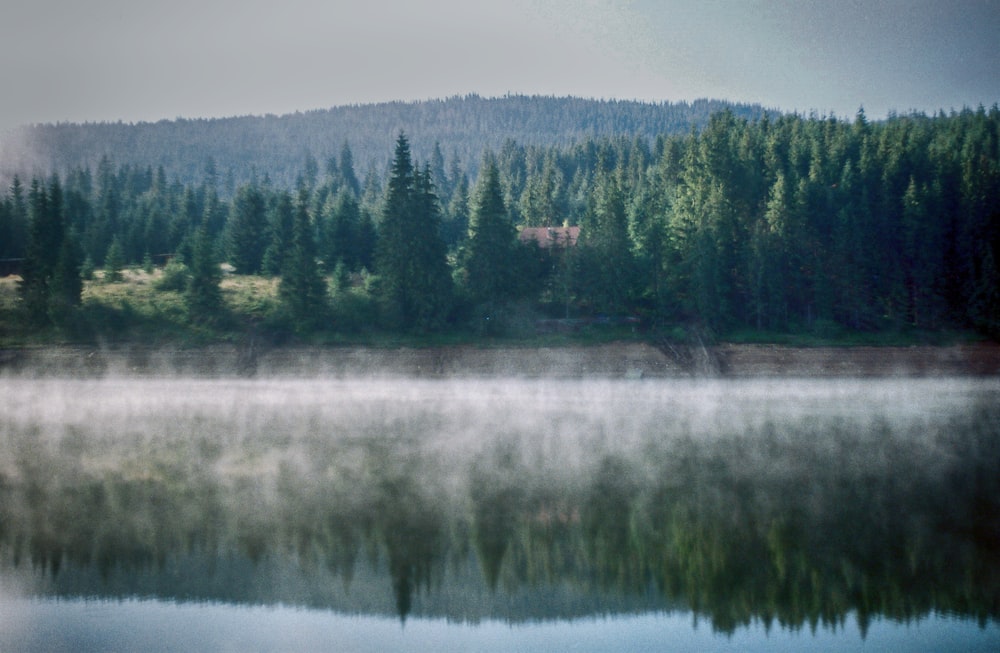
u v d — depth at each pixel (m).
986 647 22.41
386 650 22.56
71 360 93.19
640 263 105.56
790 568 28.03
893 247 113.00
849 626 23.75
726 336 101.00
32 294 101.69
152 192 194.62
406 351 94.75
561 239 116.38
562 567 28.20
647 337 99.06
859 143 139.75
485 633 23.12
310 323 97.56
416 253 100.62
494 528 32.16
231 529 32.16
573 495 36.75
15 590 26.19
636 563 28.52
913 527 32.16
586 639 23.14
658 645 22.59
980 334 104.94
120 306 101.88
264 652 22.14
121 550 29.69
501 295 102.12
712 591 26.27
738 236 113.75
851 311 106.50
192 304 98.88
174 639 22.98
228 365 92.50
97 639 22.83
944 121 164.38
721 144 125.69
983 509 34.53
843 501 35.75
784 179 119.94
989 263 108.19
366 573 27.73
